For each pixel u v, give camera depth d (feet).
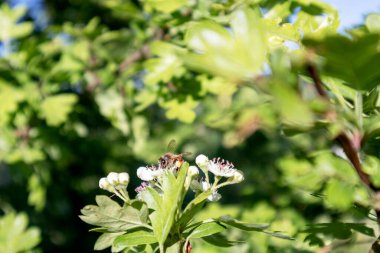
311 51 0.85
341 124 0.90
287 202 1.87
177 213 1.08
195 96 1.84
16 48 2.55
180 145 3.22
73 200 3.96
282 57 0.80
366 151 1.02
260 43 0.81
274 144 3.10
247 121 0.89
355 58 0.83
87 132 2.94
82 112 2.66
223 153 3.28
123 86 2.43
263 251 1.65
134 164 3.89
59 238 3.93
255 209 1.84
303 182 0.99
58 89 2.47
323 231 1.16
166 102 1.86
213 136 3.30
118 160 3.65
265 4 1.39
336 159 0.98
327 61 0.85
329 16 1.10
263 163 3.11
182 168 1.05
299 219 1.79
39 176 2.67
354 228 1.14
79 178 3.63
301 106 0.78
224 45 0.82
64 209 3.87
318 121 0.89
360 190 0.97
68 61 2.44
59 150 2.69
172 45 1.66
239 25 0.82
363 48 0.82
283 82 0.79
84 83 2.51
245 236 1.70
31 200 2.69
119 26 3.42
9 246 2.20
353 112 0.98
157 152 3.06
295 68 0.86
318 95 0.88
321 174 0.98
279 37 1.08
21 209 3.61
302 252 1.57
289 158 1.01
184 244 1.10
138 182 4.00
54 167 3.00
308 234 1.19
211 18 1.45
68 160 2.99
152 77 1.69
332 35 0.82
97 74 2.46
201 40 0.82
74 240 4.03
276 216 1.83
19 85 2.37
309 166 0.99
